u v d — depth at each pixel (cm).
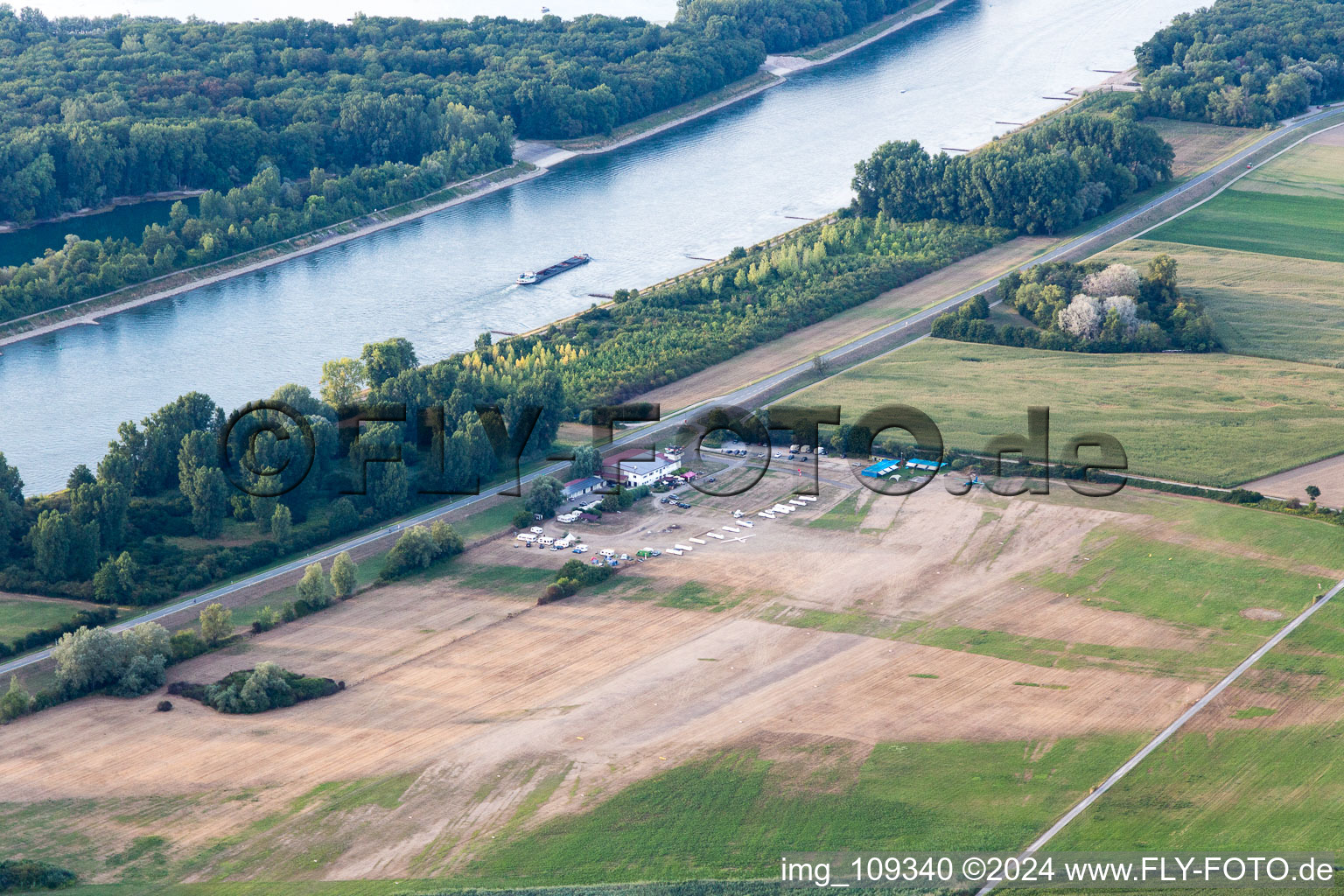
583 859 19088
